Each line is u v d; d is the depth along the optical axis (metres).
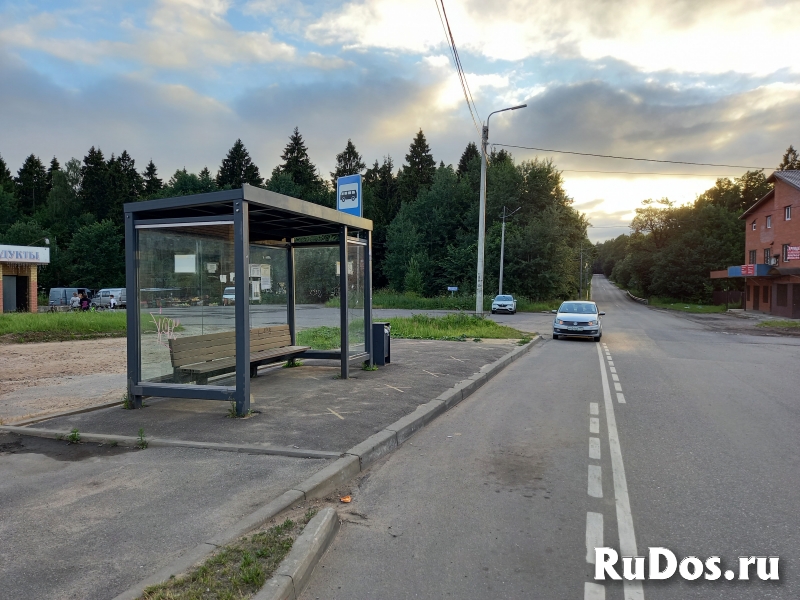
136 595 2.88
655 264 73.06
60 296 41.88
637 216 79.19
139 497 4.31
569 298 64.25
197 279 7.79
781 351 16.47
